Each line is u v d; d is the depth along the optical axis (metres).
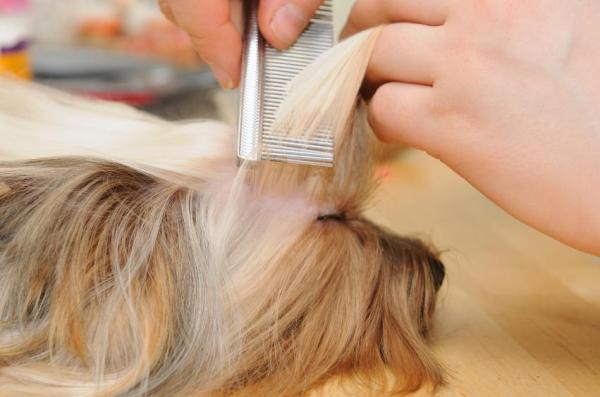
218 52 0.86
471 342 0.86
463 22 0.74
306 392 0.75
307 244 0.79
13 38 1.37
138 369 0.72
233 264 0.78
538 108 0.71
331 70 0.78
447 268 1.07
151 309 0.73
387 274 0.81
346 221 0.83
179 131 0.88
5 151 0.84
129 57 1.59
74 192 0.76
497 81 0.72
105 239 0.74
